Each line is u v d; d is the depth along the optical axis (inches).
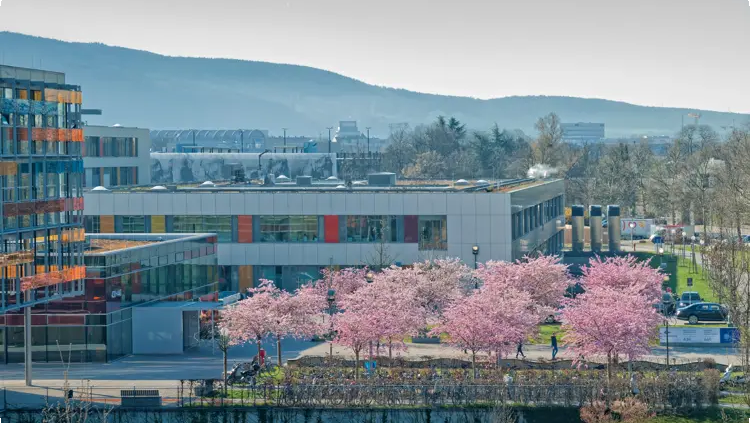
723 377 2657.5
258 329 2864.2
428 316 3309.5
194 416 2456.9
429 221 4156.0
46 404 2438.5
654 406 2490.2
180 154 7017.7
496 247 4121.6
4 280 2600.9
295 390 2527.1
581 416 2409.0
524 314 2913.4
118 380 2736.2
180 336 3139.8
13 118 2642.7
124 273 3093.0
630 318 2689.5
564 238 6963.6
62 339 3002.0
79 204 2910.9
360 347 2800.2
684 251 5738.2
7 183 2623.0
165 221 4279.0
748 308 3107.8
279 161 7549.2
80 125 2918.3
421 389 2534.5
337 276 3799.2
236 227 4254.4
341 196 4192.9
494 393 2529.5
